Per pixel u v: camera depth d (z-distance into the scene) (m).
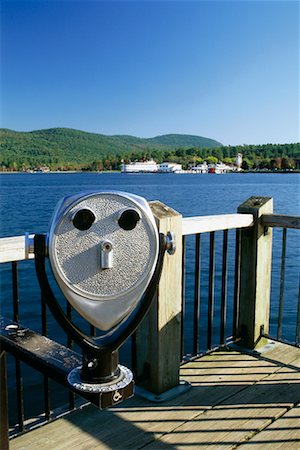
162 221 2.06
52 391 3.84
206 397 2.16
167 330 2.15
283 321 5.97
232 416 2.00
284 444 1.80
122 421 1.95
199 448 1.76
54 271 0.92
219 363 2.57
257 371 2.46
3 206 24.27
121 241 0.96
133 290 0.97
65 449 1.75
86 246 0.93
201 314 6.07
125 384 0.99
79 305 0.95
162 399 2.11
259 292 2.75
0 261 1.66
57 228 0.91
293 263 9.62
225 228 2.54
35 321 5.78
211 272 2.63
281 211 20.14
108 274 0.95
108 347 0.98
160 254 1.02
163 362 2.15
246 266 2.75
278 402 2.12
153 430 1.88
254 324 2.75
